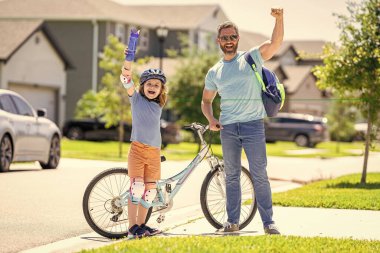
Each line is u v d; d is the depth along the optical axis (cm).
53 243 820
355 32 1695
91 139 3900
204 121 3447
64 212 1051
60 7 4894
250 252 658
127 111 2878
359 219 986
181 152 3231
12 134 1598
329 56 1720
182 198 1305
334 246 720
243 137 852
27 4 4981
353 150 4056
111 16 4797
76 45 4838
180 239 732
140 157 800
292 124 4488
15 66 3659
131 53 790
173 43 5684
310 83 6331
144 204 809
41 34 3862
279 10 823
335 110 3900
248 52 848
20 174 1581
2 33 3659
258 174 852
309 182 1742
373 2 1675
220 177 906
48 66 3956
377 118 1675
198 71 3481
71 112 4841
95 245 802
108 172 841
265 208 850
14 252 762
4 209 1063
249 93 847
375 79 1678
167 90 809
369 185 1588
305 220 977
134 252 651
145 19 5403
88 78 4816
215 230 893
